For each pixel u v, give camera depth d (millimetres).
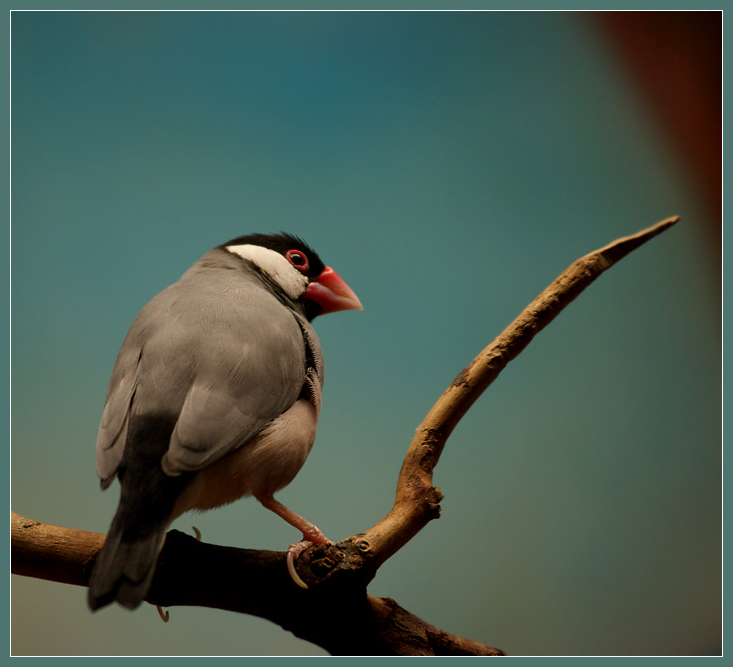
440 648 3625
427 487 3609
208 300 4082
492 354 3758
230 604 3529
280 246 5242
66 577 3496
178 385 3596
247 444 3727
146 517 3170
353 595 3445
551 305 3764
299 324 4461
